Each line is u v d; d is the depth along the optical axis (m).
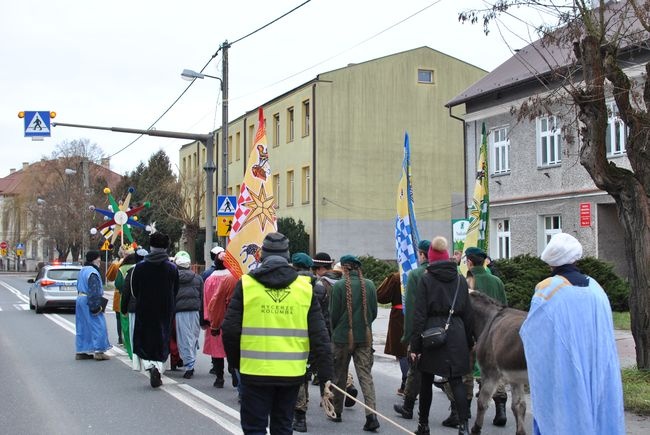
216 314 9.98
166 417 8.48
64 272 24.02
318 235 38.38
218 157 52.62
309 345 5.57
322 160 38.62
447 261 7.32
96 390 10.19
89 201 45.94
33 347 14.95
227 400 9.49
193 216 52.31
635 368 10.12
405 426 8.23
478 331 7.71
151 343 10.24
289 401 5.58
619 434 4.78
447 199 40.00
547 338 4.90
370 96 39.44
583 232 23.08
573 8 10.40
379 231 39.31
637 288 9.84
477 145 28.34
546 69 21.69
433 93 40.31
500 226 27.42
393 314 9.92
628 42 10.89
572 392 4.78
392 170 39.62
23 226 71.31
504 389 8.26
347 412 9.07
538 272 18.91
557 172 24.22
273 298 5.46
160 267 10.29
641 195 9.80
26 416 8.59
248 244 10.06
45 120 21.67
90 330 13.08
